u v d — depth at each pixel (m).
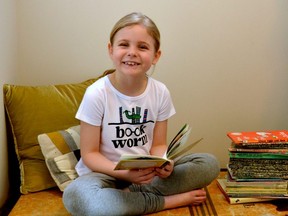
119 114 1.29
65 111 1.47
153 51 1.25
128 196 1.17
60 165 1.34
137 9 1.62
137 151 1.31
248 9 1.66
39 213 1.25
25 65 1.64
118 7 1.62
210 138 1.79
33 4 1.58
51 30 1.62
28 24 1.60
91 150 1.29
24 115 1.42
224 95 1.75
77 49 1.65
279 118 1.79
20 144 1.42
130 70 1.21
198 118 1.76
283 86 1.75
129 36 1.20
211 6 1.64
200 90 1.73
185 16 1.64
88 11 1.61
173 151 1.18
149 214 1.22
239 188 1.34
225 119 1.77
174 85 1.72
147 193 1.23
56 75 1.67
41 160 1.41
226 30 1.67
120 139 1.29
